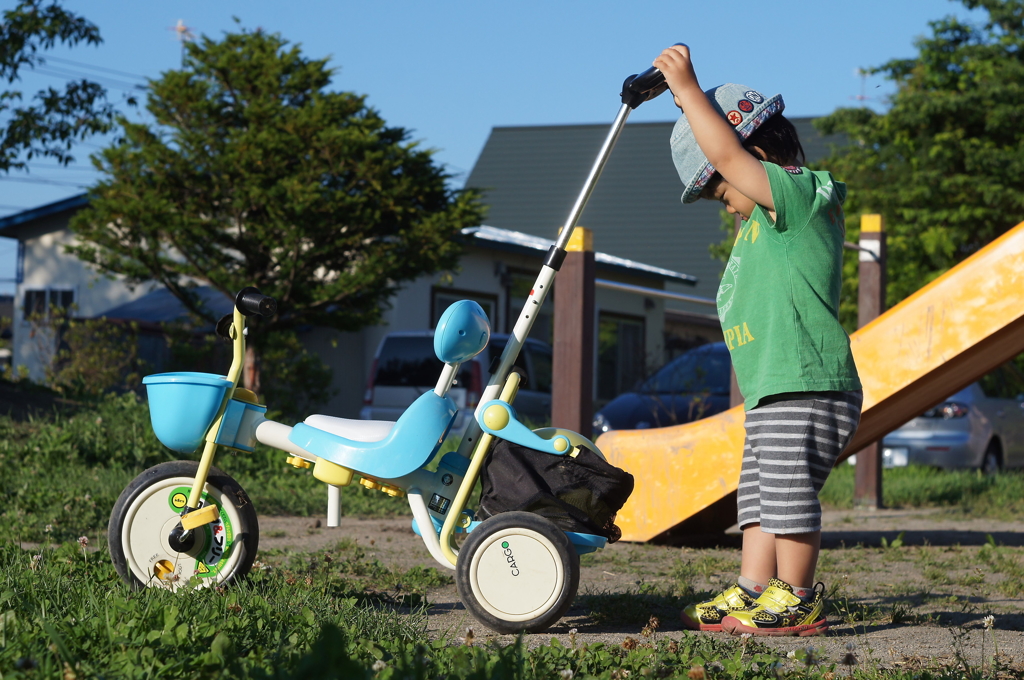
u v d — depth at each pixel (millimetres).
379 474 3197
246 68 13141
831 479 9977
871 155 18875
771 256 3240
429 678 2193
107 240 13305
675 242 33531
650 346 23219
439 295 18250
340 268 13820
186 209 13102
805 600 3301
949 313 5145
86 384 13656
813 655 2689
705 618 3371
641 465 5785
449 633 3102
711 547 5891
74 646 2332
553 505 3234
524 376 3361
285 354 15469
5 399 10000
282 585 3410
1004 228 17406
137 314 17703
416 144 13594
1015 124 17562
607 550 5555
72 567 3506
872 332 5309
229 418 3305
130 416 8750
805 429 3199
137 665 2186
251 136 12656
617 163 36188
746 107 3289
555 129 37875
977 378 5934
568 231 3381
